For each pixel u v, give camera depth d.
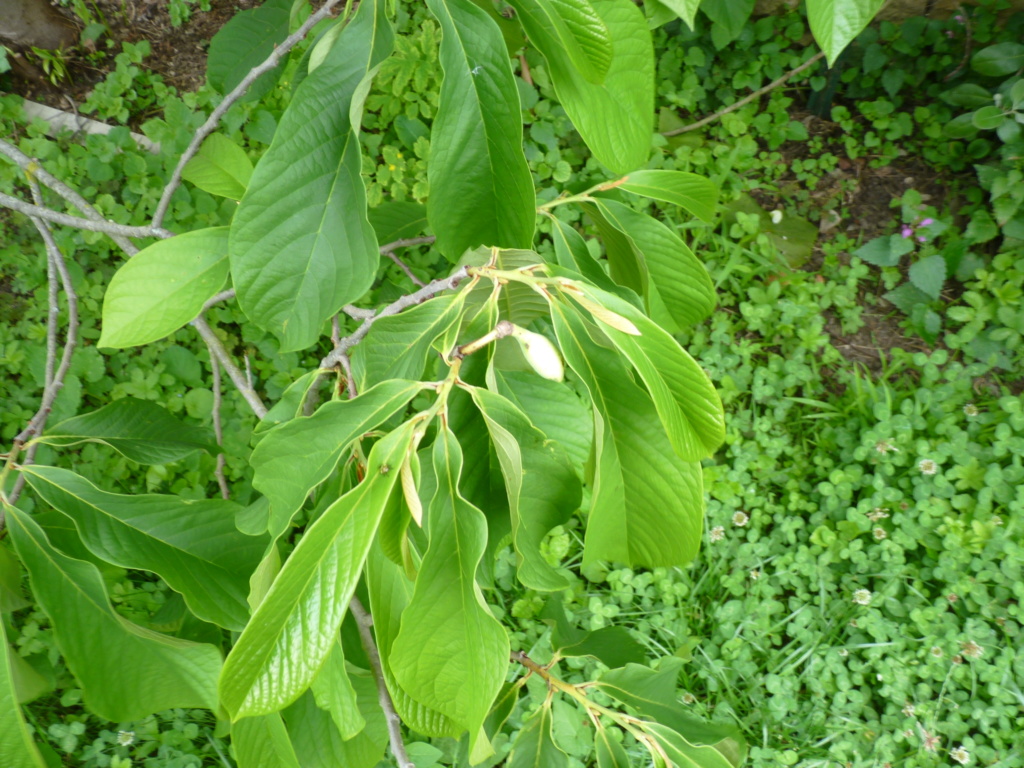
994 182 2.05
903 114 2.28
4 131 2.07
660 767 0.77
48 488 0.77
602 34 0.61
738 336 2.19
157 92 2.13
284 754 0.71
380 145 2.14
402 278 1.94
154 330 0.74
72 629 0.70
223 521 0.79
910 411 1.95
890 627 1.78
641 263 0.82
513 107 0.66
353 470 0.77
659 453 0.67
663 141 2.19
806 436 2.06
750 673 1.79
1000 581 1.77
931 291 2.08
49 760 0.85
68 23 2.13
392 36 0.68
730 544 1.92
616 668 0.87
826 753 1.72
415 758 1.60
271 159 0.67
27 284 1.96
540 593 1.84
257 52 1.14
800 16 2.29
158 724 1.74
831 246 2.25
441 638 0.58
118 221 1.96
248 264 0.68
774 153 2.27
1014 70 2.02
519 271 0.67
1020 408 1.88
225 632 1.04
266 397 1.97
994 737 1.68
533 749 0.86
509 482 0.63
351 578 0.54
